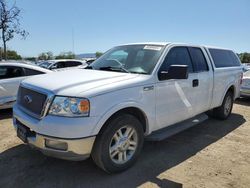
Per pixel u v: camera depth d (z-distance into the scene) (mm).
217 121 6684
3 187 3365
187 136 5488
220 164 4195
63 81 3619
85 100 3229
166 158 4336
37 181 3518
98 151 3480
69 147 3201
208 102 5633
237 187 3539
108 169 3613
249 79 9516
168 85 4324
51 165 3955
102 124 3357
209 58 5727
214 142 5168
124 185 3477
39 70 7320
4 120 6422
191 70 5043
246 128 6148
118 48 5102
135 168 3939
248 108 8594
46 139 3287
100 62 4906
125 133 3773
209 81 5508
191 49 5250
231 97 6855
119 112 3678
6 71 6910
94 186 3432
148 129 4102
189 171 3922
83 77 3828
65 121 3180
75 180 3561
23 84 3975
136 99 3768
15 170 3795
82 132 3201
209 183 3613
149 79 4008
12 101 6879
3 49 17766
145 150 4645
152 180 3625
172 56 4625
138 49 4699
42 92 3422
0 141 4914
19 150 4480
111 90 3475
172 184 3545
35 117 3453
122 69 4359
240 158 4449
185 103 4785
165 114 4363
